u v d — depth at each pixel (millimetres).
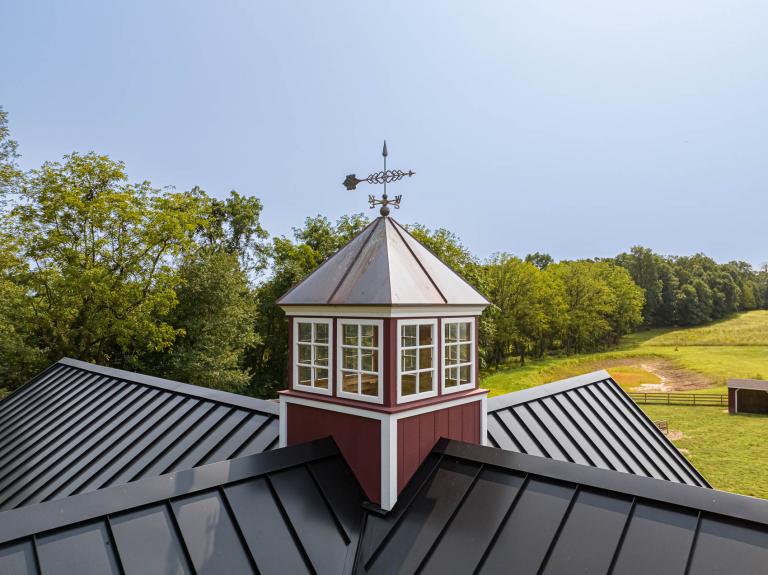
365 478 5672
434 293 6066
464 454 5699
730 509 4141
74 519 4215
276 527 4875
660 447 9469
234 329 32000
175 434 8305
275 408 8031
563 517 4578
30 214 26578
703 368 58156
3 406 12516
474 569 4367
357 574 4727
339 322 6020
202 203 33438
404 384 5762
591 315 75125
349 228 43844
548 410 9062
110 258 28422
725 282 109875
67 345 27547
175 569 4156
